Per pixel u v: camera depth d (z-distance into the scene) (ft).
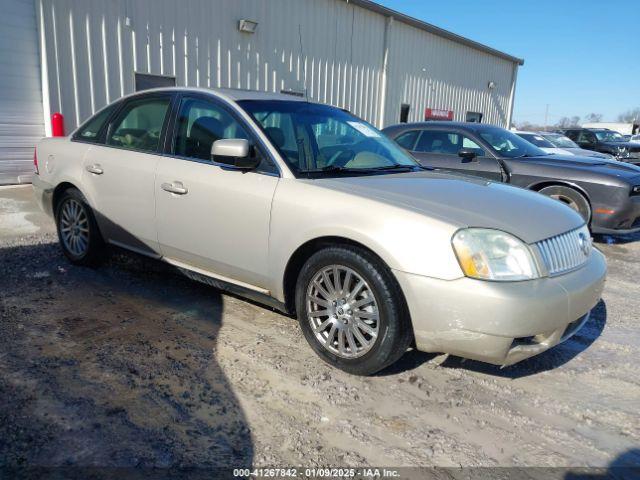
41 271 15.15
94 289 13.99
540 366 11.10
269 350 11.02
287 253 10.59
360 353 9.88
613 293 16.46
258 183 11.09
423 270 8.95
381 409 9.15
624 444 8.57
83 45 29.53
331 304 10.27
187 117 12.96
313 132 12.55
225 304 13.39
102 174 14.26
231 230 11.47
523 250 9.10
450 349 9.13
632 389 10.35
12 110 27.94
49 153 16.12
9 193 26.66
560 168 22.07
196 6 34.76
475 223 9.20
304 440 8.17
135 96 14.46
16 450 7.48
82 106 30.04
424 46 57.57
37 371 9.64
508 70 76.43
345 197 10.02
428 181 11.51
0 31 26.73
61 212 15.81
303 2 42.34
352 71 48.80
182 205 12.32
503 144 24.09
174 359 10.41
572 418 9.25
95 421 8.27
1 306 12.51
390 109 54.70
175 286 14.55
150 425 8.27
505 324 8.62
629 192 20.92
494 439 8.51
